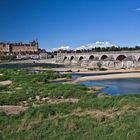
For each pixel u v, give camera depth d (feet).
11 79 280.31
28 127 83.25
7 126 88.79
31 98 155.84
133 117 84.12
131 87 210.79
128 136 67.72
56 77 293.84
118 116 89.92
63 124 83.05
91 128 78.23
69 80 274.77
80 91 168.14
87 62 556.51
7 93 174.29
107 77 295.07
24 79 271.69
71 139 71.05
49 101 146.20
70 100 145.48
